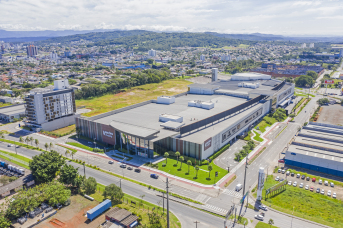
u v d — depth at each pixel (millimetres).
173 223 111125
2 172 159875
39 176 140000
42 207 120625
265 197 131875
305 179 149875
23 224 110812
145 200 128750
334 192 134000
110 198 130750
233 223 111688
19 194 121625
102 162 172125
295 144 180125
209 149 176000
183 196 132000
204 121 199875
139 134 167250
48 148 195875
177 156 169250
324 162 156375
